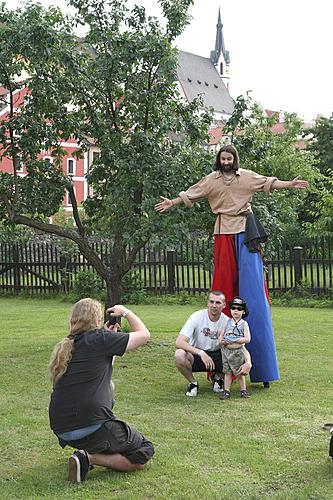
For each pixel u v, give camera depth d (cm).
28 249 2094
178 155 950
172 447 557
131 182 948
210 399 735
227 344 740
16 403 718
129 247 1124
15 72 984
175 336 1134
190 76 10769
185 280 2017
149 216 898
